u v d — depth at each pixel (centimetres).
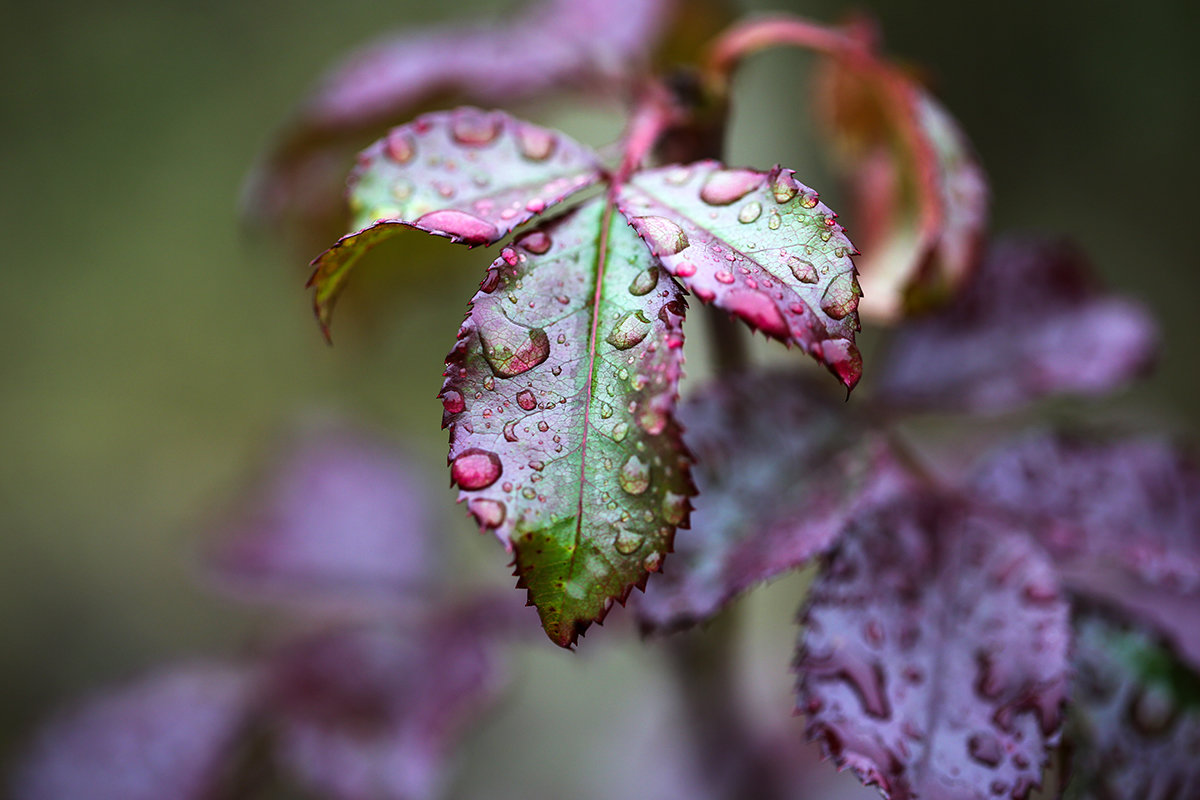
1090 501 21
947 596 20
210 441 65
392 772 24
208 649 58
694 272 18
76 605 59
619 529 17
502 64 24
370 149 19
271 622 32
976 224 22
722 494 21
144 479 63
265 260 64
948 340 23
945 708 19
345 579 29
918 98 21
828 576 20
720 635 26
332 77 24
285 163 25
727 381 21
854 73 23
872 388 23
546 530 17
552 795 41
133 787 26
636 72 25
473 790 42
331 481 31
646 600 20
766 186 18
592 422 17
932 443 37
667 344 17
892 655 20
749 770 31
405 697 25
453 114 19
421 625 27
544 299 18
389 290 27
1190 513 21
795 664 20
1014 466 22
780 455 21
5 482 62
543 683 46
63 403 65
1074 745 20
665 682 31
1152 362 23
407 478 31
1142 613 23
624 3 25
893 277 22
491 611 26
